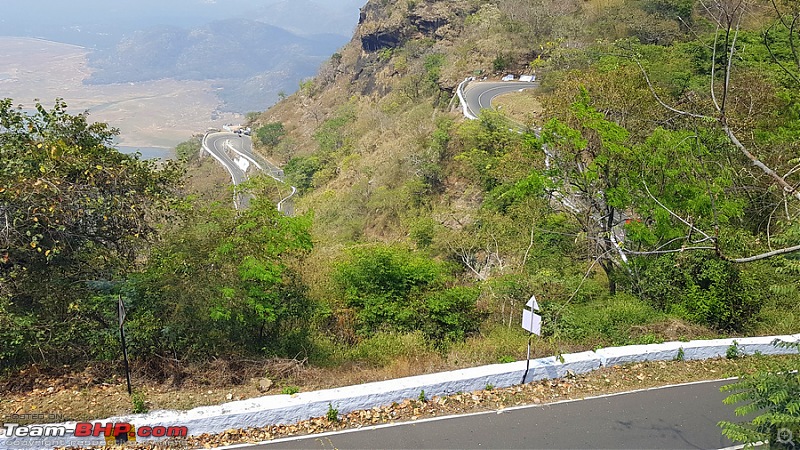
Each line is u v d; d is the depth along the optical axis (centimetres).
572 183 1429
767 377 534
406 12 7662
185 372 788
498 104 3878
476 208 2345
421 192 2892
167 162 1077
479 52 5394
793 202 913
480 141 2875
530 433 707
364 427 701
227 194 1461
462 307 1221
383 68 7281
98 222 885
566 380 850
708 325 1098
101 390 736
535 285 1270
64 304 805
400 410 741
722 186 1242
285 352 921
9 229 772
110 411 678
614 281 1380
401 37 7562
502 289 1273
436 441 678
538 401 789
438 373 803
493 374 808
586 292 1279
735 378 880
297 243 976
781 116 1802
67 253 842
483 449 666
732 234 1224
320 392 730
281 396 714
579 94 1423
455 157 2823
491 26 5791
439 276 1301
